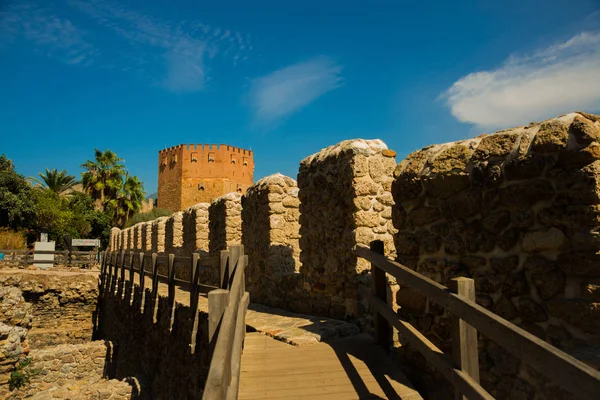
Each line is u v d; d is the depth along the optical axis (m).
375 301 4.14
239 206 10.25
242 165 60.22
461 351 2.51
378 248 4.16
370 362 3.79
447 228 3.41
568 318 2.45
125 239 26.56
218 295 3.51
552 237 2.57
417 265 3.73
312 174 6.47
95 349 10.39
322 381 3.40
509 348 2.02
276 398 3.11
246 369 3.66
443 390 3.24
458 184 3.29
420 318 3.60
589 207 2.38
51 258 19.80
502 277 2.91
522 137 2.87
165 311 7.23
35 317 15.66
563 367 1.68
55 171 32.75
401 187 3.86
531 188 2.71
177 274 13.68
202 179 57.16
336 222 5.74
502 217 2.92
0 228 23.72
